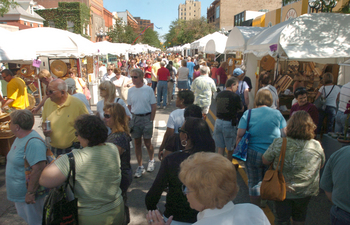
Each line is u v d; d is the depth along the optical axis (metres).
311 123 2.51
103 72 13.09
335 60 6.21
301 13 10.76
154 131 7.75
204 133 2.10
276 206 2.68
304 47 5.15
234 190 1.27
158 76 10.54
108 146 2.24
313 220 3.43
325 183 2.19
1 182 4.61
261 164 3.27
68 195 2.08
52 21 34.06
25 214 2.87
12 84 6.16
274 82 7.41
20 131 2.71
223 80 10.27
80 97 4.27
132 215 3.60
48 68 9.48
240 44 7.88
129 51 20.98
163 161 2.10
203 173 1.23
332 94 5.59
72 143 3.42
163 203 3.90
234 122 4.14
